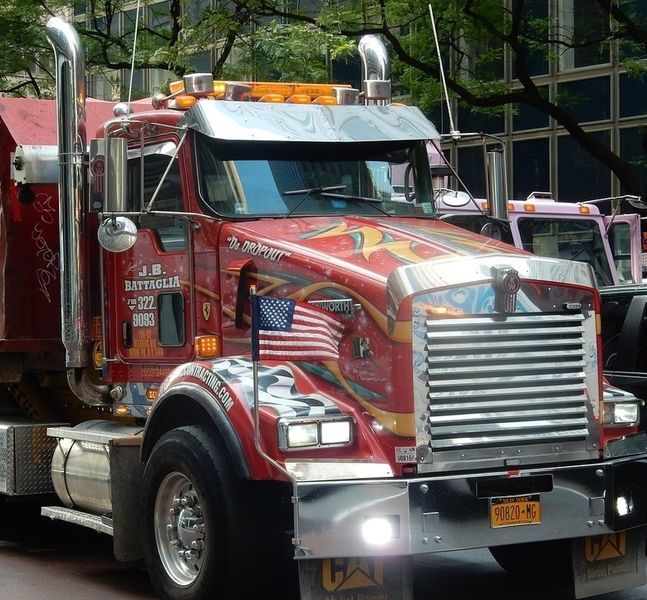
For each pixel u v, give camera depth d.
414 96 23.73
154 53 23.34
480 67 29.12
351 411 8.22
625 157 27.94
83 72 10.20
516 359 8.33
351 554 7.79
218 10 22.80
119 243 9.23
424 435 8.05
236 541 8.35
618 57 26.47
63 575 10.41
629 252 21.92
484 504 8.09
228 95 10.30
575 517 8.43
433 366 8.09
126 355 10.36
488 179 10.70
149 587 9.92
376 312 8.20
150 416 9.13
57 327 11.73
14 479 11.12
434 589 9.94
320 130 10.07
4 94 25.77
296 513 7.77
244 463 8.11
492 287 8.27
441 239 9.02
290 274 8.85
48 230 11.70
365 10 22.64
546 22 24.31
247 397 8.27
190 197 9.65
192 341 9.66
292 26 21.78
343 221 9.64
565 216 21.02
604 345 11.39
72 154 10.16
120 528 9.62
